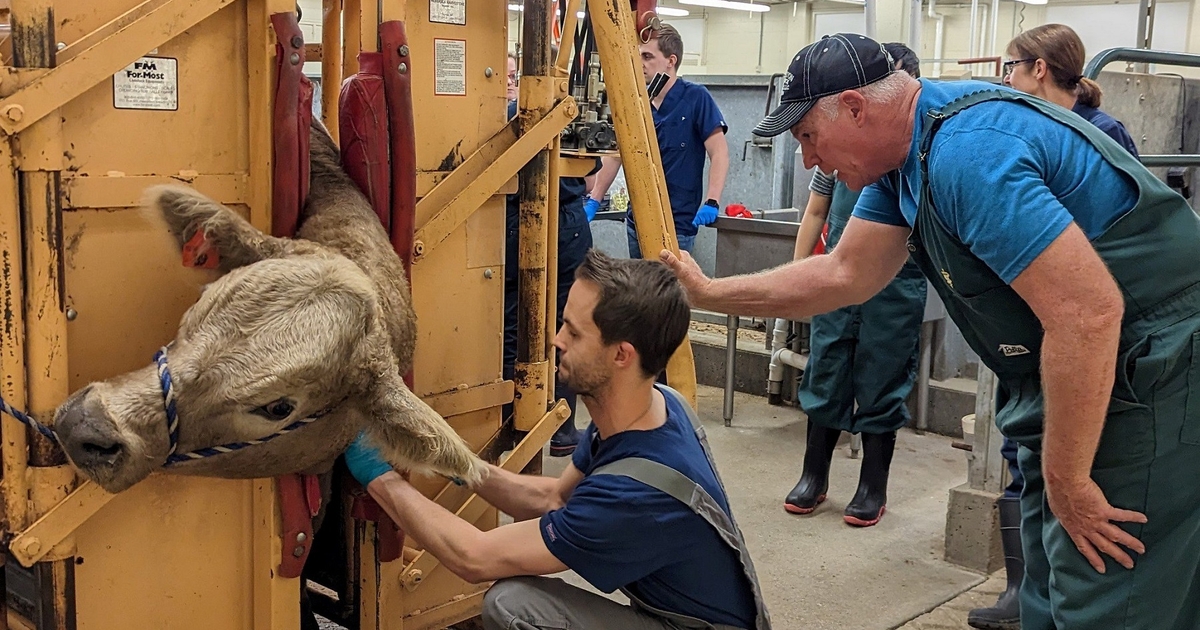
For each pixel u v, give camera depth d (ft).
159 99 5.33
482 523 7.92
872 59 6.92
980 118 6.57
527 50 7.30
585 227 14.03
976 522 11.41
